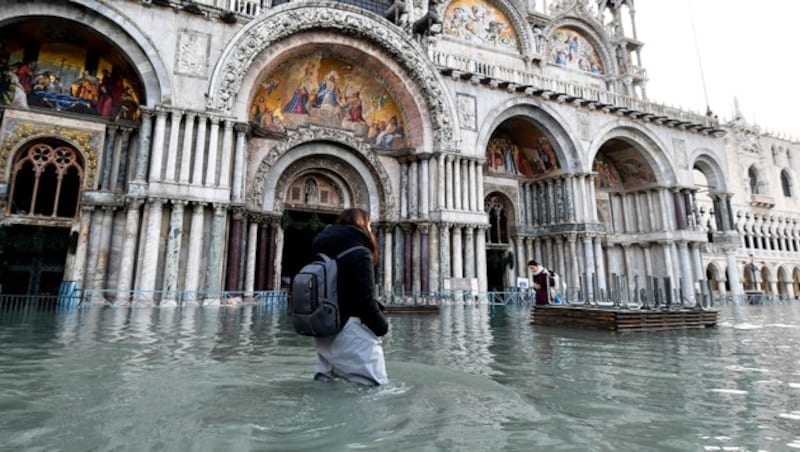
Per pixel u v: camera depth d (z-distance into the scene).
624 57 36.12
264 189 21.83
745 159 48.44
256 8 20.83
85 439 2.56
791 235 49.25
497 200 30.94
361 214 4.29
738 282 34.41
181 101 18.30
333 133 23.28
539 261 30.31
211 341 7.39
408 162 24.64
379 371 4.05
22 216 17.92
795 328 11.25
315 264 4.02
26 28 18.17
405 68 23.77
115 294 17.66
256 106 21.92
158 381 4.17
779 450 2.72
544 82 28.75
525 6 33.34
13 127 18.20
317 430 2.79
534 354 6.63
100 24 17.84
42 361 5.23
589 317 10.70
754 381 4.81
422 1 28.61
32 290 17.98
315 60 23.02
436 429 2.90
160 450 2.39
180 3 18.78
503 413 3.34
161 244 17.19
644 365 5.77
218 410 3.18
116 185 19.45
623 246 33.44
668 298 13.04
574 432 2.98
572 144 28.41
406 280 23.12
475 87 25.80
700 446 2.78
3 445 2.45
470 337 8.80
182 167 17.72
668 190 32.09
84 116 19.38
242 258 19.48
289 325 10.33
